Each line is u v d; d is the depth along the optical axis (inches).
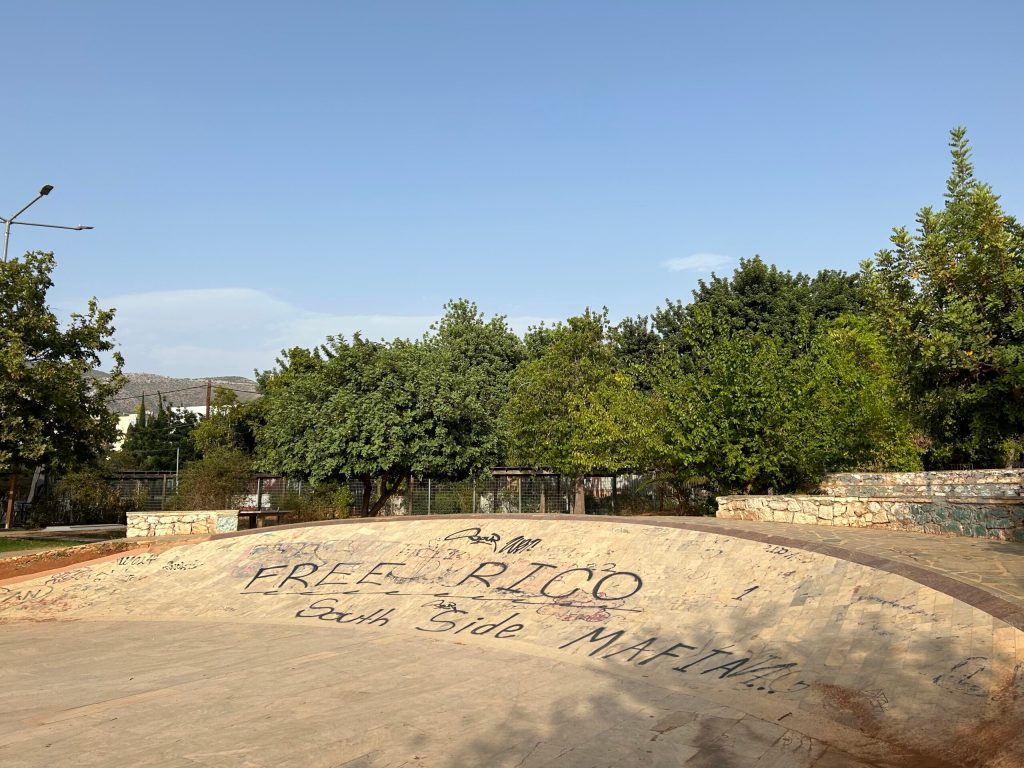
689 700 287.4
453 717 272.4
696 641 360.8
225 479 1169.4
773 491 714.2
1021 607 303.1
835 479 637.9
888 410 682.2
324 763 229.1
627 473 1002.7
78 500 1229.7
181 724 271.1
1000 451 741.3
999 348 440.8
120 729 267.0
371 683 324.5
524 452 1032.8
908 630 315.6
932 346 448.8
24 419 837.2
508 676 330.6
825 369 722.2
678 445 722.8
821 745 235.9
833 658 306.8
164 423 2037.4
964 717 236.2
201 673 354.9
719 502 655.1
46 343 916.0
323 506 1155.3
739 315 1321.4
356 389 918.4
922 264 480.4
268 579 585.3
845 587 384.5
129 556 660.7
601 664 347.3
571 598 456.4
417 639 418.3
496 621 438.6
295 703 294.7
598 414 916.6
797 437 666.2
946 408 494.9
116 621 522.3
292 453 922.7
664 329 1457.9
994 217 455.5
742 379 687.1
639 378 1288.1
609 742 243.6
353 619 480.1
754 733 248.5
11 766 231.1
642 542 523.5
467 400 937.5
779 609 378.3
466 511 1120.8
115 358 981.2
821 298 1309.1
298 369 1558.8
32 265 920.3
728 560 465.1
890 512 543.2
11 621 535.2
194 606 549.0
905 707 251.4
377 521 665.6
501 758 231.1
